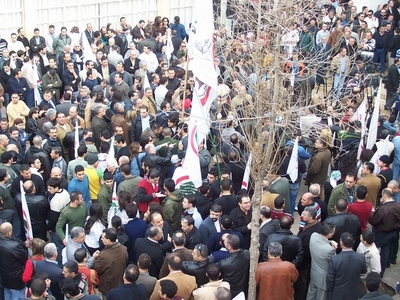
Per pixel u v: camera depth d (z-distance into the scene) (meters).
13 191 11.52
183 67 19.27
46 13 22.56
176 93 16.25
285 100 11.30
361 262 9.39
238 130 13.80
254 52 10.95
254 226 9.34
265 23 12.48
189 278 8.78
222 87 13.27
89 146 12.88
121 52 21.83
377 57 22.02
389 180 12.61
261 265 9.27
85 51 18.89
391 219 11.30
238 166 12.62
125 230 10.23
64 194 11.01
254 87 10.11
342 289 9.37
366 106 15.22
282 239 9.71
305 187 15.59
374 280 8.70
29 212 10.85
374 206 12.22
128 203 10.73
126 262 9.52
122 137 13.14
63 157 13.86
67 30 22.38
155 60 20.31
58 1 22.78
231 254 9.28
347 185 11.48
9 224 9.64
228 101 13.71
